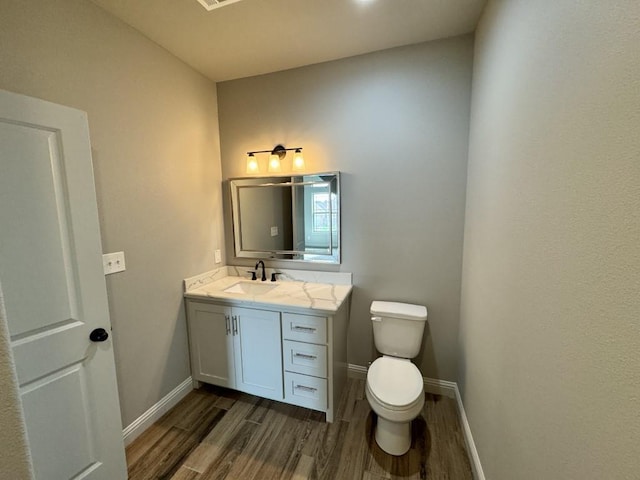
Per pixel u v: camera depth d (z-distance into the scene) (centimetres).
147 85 179
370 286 223
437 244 204
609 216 56
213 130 241
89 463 133
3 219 104
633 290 50
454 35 183
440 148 195
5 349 48
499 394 118
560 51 75
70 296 125
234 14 158
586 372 63
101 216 154
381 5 153
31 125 111
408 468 154
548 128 82
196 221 223
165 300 198
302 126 224
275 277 242
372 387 162
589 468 62
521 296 99
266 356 199
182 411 200
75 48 140
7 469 49
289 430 182
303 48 194
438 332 212
